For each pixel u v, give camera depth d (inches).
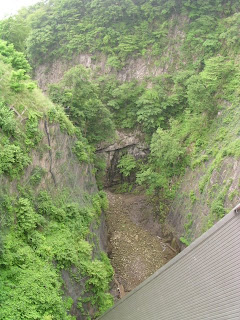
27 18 1862.7
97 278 789.2
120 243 1242.6
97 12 1720.0
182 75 1441.9
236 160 1005.2
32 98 860.6
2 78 825.5
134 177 1585.9
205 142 1263.5
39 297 592.7
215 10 1529.3
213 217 998.4
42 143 824.9
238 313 427.5
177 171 1352.1
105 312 783.1
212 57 1380.4
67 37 1761.8
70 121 1074.1
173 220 1275.8
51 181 844.0
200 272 542.9
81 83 1176.2
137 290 711.7
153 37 1624.0
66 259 711.7
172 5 1579.7
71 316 700.0
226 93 1270.9
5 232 634.2
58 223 791.1
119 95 1562.5
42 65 1829.5
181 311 548.1
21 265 623.5
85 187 1055.6
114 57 1628.9
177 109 1486.2
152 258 1182.3
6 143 706.2
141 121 1553.9
